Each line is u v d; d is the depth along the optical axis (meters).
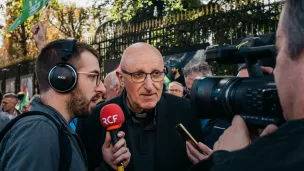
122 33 10.04
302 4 0.83
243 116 1.24
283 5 0.89
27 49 21.45
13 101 7.01
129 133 2.13
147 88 2.03
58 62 1.71
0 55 22.78
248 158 0.84
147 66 2.03
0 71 16.72
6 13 19.45
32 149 1.47
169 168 2.11
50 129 1.54
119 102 2.22
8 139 1.56
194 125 2.24
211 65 6.78
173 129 2.17
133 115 2.15
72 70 1.70
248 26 7.08
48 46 1.76
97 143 2.19
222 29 7.49
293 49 0.84
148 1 13.54
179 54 7.61
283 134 0.84
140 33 9.47
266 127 1.13
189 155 1.75
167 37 8.66
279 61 0.89
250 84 1.24
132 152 2.09
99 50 10.63
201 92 1.41
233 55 1.38
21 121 1.56
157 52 2.10
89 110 1.78
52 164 1.51
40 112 1.60
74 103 1.73
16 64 15.59
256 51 1.28
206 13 7.88
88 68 1.75
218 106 1.33
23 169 1.44
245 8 7.11
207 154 1.69
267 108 1.15
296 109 0.86
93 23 22.27
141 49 2.08
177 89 4.56
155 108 2.18
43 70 1.74
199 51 7.30
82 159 1.68
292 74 0.85
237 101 1.25
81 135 2.24
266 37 1.36
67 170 1.53
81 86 1.73
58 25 23.12
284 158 0.80
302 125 0.82
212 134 2.41
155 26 9.08
